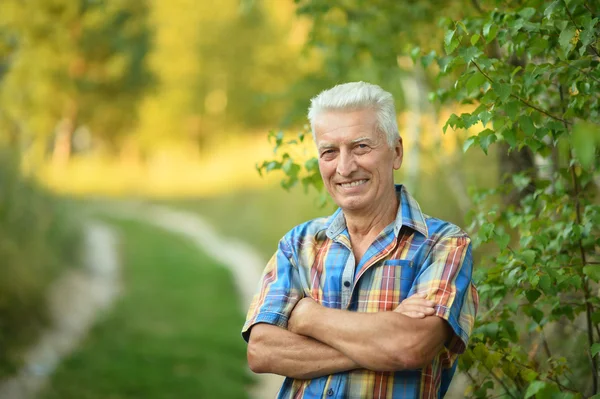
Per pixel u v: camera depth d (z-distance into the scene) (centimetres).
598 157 251
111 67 3130
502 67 273
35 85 1681
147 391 782
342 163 218
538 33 258
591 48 258
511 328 266
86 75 3147
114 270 1434
